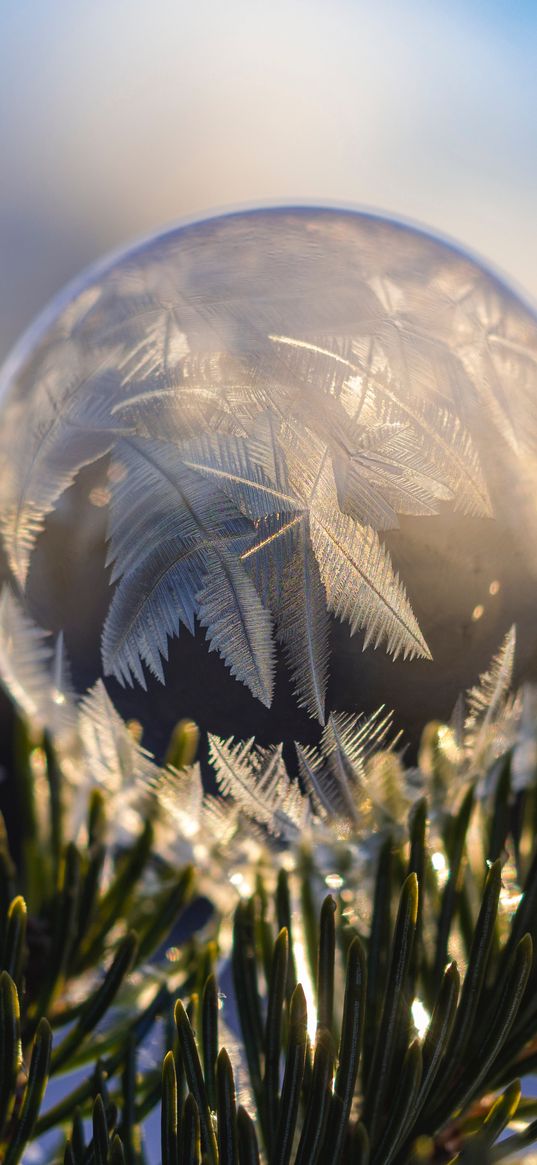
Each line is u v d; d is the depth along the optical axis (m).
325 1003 0.17
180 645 0.17
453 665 0.17
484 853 0.19
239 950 0.18
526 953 0.17
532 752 0.19
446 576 0.17
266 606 0.17
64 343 0.18
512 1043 0.17
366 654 0.17
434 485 0.17
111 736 0.18
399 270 0.18
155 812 0.19
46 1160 0.18
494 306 0.18
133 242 0.20
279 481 0.17
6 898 0.19
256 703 0.17
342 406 0.17
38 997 0.18
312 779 0.18
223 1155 0.16
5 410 0.19
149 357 0.17
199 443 0.17
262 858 0.19
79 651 0.18
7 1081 0.17
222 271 0.18
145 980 0.20
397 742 0.18
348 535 0.17
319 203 0.20
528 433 0.18
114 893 0.19
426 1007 0.18
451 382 0.17
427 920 0.19
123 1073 0.17
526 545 0.18
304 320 0.17
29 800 0.20
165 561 0.17
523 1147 0.16
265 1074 0.17
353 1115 0.17
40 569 0.18
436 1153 0.17
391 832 0.19
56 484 0.18
